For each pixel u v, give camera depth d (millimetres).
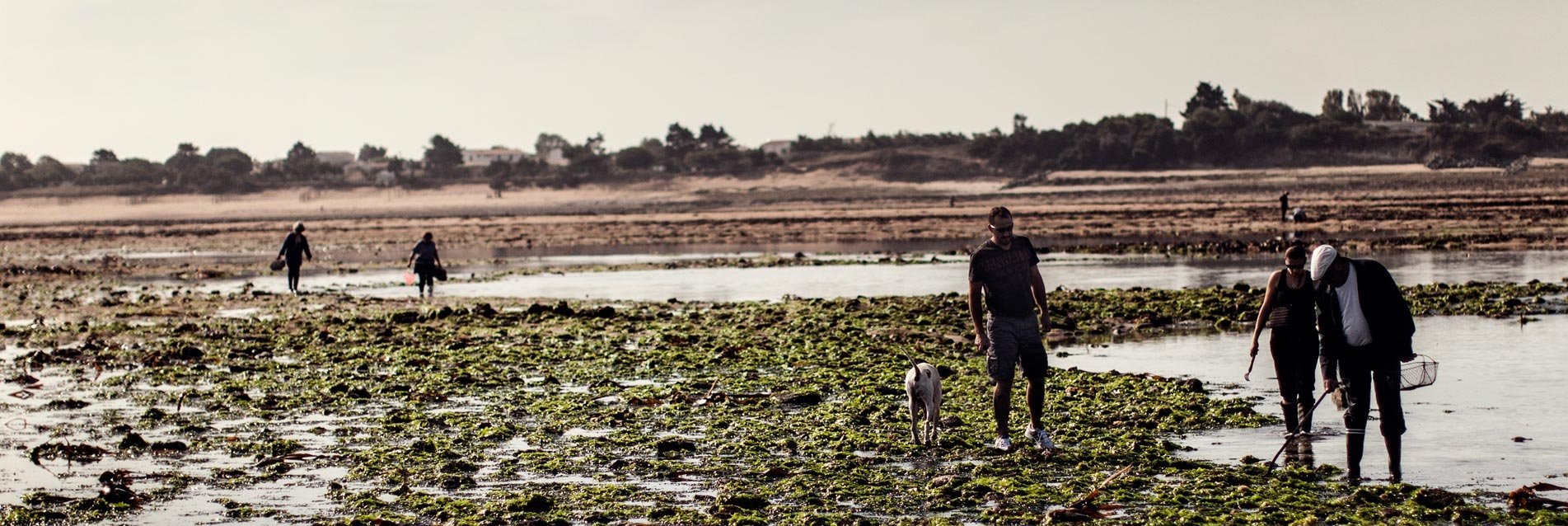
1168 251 43188
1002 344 11586
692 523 9508
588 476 11164
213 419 14281
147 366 18812
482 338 21000
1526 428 11930
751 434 12633
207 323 24828
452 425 13594
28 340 23062
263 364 18656
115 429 13750
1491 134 164000
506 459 11852
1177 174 153625
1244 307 22516
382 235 81375
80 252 70562
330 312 26922
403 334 21969
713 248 56781
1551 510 9141
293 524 9852
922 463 11234
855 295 28766
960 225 69750
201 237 84812
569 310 24781
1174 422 12727
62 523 10016
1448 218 60625
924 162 180000
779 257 46094
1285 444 10789
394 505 10266
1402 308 10125
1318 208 78438
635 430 13086
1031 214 82438
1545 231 48406
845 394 14883
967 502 9938
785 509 9898
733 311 24547
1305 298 11672
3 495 10953
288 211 157625
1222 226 62500
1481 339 18250
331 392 15836
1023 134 182875
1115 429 12445
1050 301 24594
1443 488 9883
